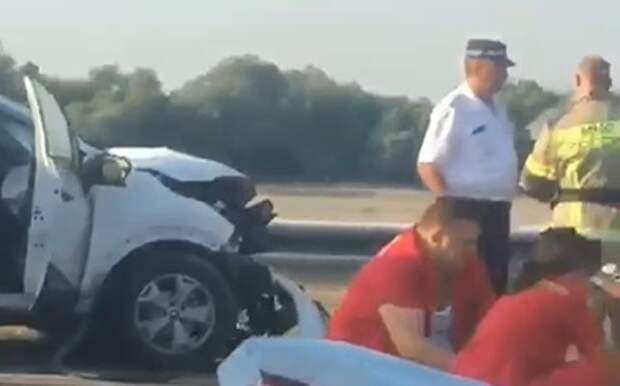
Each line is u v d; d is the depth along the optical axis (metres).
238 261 10.47
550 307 6.50
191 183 11.22
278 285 10.36
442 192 9.61
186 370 10.48
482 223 9.55
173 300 10.50
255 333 10.41
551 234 6.85
